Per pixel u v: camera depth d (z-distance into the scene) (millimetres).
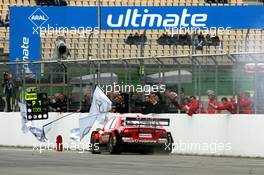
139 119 53969
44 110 66500
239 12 88312
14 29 89125
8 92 69625
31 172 34062
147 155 53531
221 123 53938
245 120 52000
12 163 41406
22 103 68188
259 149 50750
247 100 53156
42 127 66750
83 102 64375
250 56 53094
